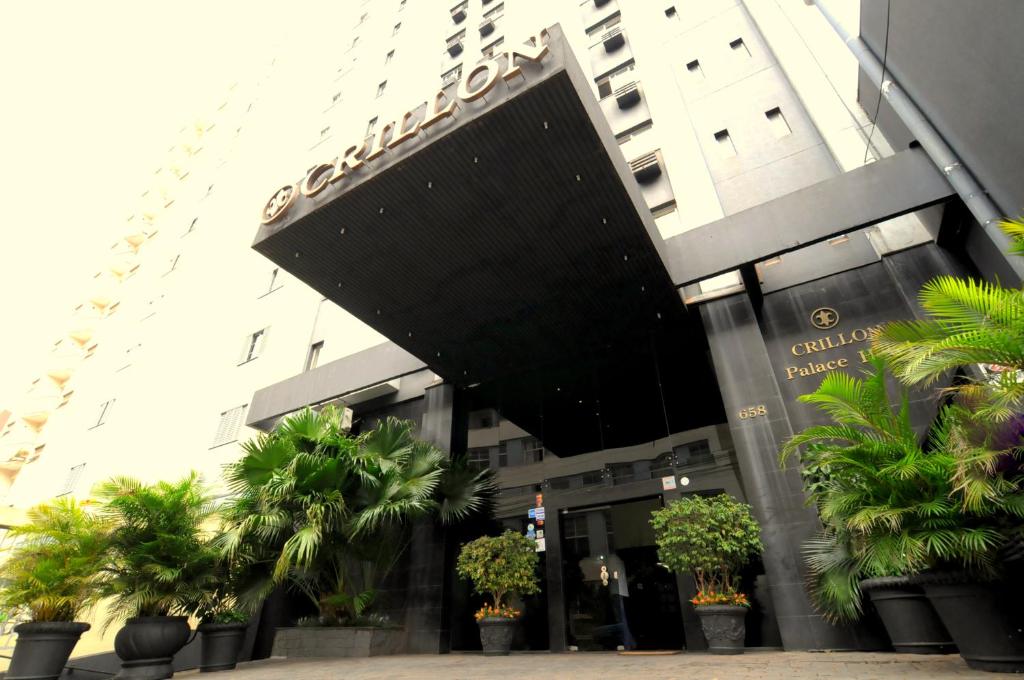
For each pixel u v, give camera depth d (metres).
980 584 3.19
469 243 7.06
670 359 8.92
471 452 9.78
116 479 6.94
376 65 21.20
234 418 14.56
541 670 4.85
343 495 8.05
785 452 4.22
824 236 6.82
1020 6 4.50
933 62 5.90
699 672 4.05
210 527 7.88
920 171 6.54
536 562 7.61
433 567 8.60
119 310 25.50
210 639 6.71
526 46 5.57
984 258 6.34
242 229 20.31
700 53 12.01
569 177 6.13
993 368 3.36
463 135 5.72
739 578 5.90
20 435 23.88
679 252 7.89
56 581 5.88
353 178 6.41
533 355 9.53
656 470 7.97
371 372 10.91
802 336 7.46
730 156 10.01
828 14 7.90
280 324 15.65
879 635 5.21
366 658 7.30
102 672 7.24
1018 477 3.10
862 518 3.41
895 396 6.51
